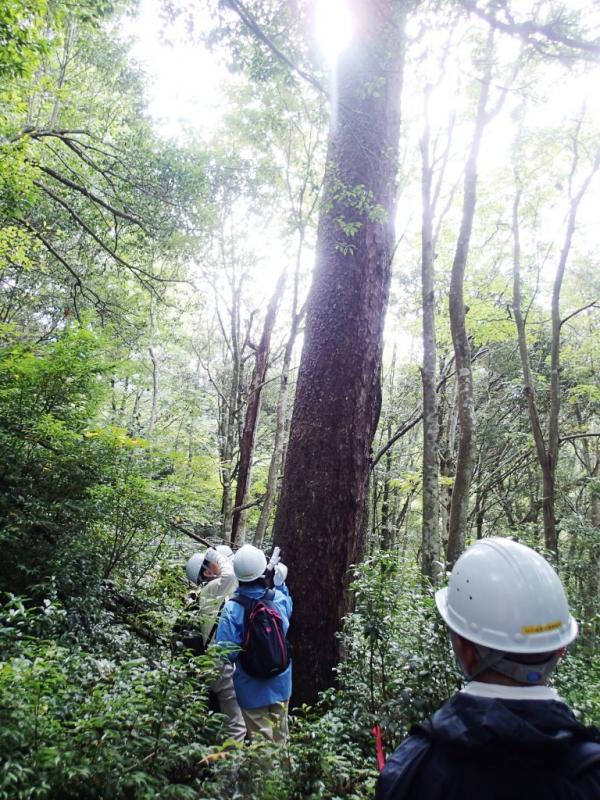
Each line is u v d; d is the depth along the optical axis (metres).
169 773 2.79
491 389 21.77
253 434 13.91
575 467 23.67
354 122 5.63
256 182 11.50
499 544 1.33
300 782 2.74
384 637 3.82
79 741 2.53
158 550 6.46
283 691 3.71
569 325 19.25
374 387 5.48
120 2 8.00
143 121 12.77
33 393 6.70
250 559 3.72
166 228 11.23
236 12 4.71
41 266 14.30
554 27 5.00
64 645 4.35
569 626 1.23
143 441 7.05
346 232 5.23
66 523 5.96
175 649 3.63
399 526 22.42
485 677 1.19
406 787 1.07
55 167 12.48
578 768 1.00
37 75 12.25
